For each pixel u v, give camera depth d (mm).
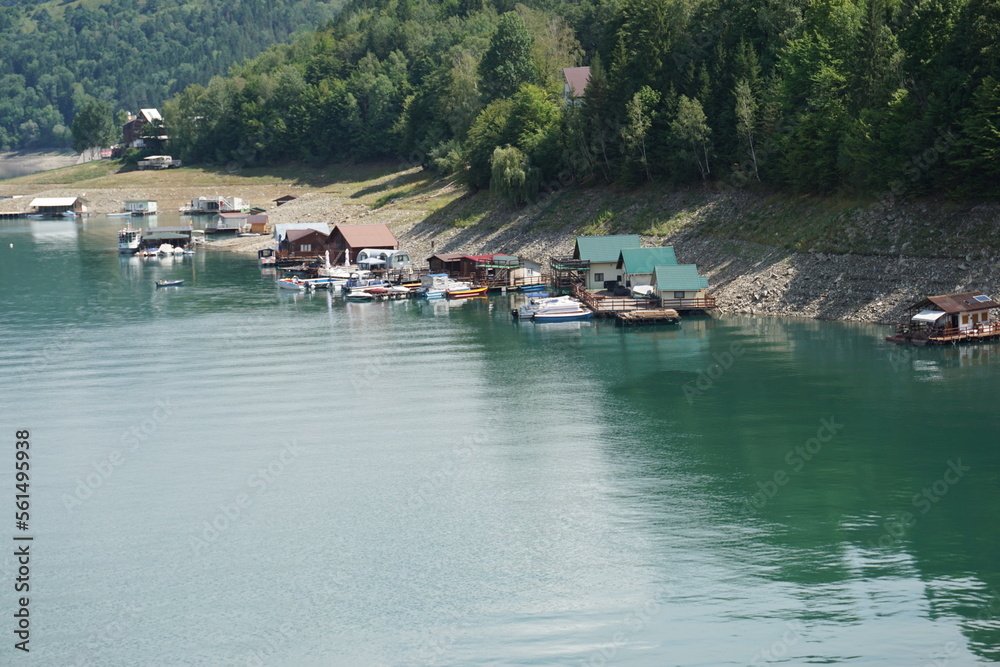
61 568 58531
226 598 55062
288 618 53031
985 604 52281
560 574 56469
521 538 60688
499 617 52594
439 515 64062
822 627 50750
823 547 58406
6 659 49844
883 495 64438
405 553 59344
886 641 49531
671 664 48281
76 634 51969
